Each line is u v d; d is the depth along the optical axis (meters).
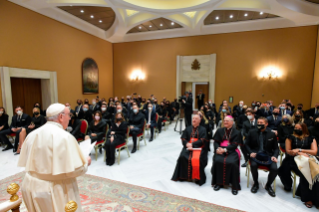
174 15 9.27
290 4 7.31
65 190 1.70
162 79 12.16
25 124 5.89
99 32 11.55
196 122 3.89
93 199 3.02
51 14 8.34
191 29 10.37
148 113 7.14
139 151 5.53
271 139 3.40
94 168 4.34
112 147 4.47
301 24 9.15
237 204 2.95
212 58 10.91
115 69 13.24
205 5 7.52
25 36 7.41
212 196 3.18
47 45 8.35
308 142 3.18
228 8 7.69
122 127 4.93
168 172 4.13
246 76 10.47
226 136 3.68
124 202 2.94
